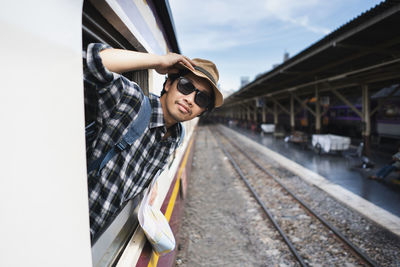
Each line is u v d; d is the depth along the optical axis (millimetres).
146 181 1121
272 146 14898
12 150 453
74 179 661
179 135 1134
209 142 18859
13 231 453
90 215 934
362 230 4418
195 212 5477
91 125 975
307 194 6332
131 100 833
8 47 448
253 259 3764
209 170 9539
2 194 431
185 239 4352
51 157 563
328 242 4086
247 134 23359
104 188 906
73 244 650
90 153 880
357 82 9617
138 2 1535
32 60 508
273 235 4418
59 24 603
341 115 18766
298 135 14586
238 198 6324
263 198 6211
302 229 4559
